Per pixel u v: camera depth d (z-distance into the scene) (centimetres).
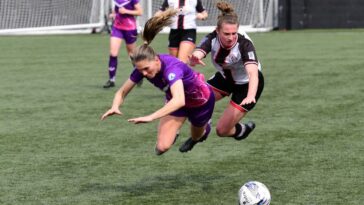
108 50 5153
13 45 5597
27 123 2348
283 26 6981
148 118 1291
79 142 2038
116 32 3203
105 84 3256
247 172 1659
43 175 1656
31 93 3058
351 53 4603
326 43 5425
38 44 5681
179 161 1789
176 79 1378
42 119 2422
